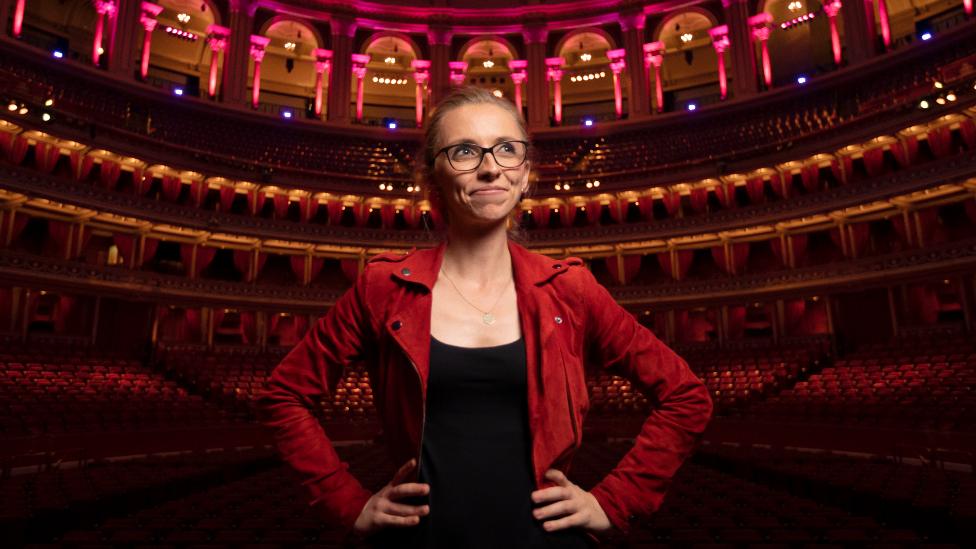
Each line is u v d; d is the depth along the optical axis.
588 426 19.67
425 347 1.40
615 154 28.20
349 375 20.75
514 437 1.36
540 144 29.73
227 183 25.27
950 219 21.95
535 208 27.94
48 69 22.70
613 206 27.47
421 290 1.48
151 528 5.75
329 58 30.53
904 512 6.74
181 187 25.30
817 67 29.81
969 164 18.80
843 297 21.91
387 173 27.55
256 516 6.52
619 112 30.56
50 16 27.83
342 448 17.00
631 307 25.12
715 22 29.11
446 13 31.20
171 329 24.19
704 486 8.70
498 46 33.09
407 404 1.38
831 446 15.32
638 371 1.52
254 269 25.52
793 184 25.38
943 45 21.95
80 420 14.38
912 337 19.50
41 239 22.36
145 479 8.88
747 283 23.62
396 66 34.69
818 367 20.62
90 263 22.20
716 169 24.94
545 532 1.32
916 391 15.16
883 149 22.55
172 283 22.52
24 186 19.16
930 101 19.84
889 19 28.11
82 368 17.50
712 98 33.41
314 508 1.38
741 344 23.70
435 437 1.36
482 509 1.31
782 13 30.58
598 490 1.38
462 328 1.44
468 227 1.55
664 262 26.58
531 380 1.37
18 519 6.12
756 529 5.60
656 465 1.40
